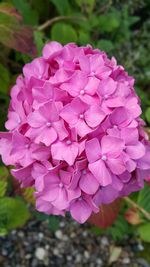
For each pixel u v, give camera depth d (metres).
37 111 0.25
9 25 0.33
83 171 0.25
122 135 0.25
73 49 0.28
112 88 0.26
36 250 0.45
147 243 0.46
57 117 0.25
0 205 0.32
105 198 0.27
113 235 0.42
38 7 0.46
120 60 0.48
